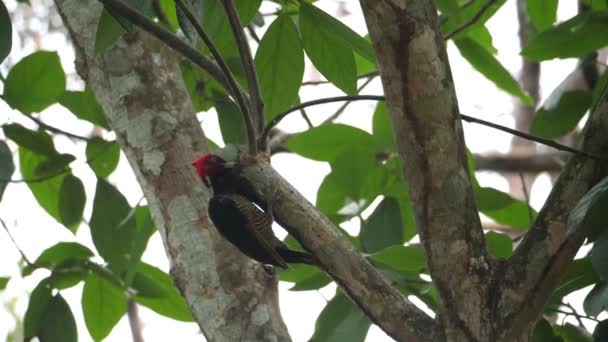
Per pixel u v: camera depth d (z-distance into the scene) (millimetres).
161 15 9039
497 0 9883
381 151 9305
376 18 5984
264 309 7281
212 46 6793
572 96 8836
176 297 9820
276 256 7648
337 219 8812
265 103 8281
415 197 6328
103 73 8289
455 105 6164
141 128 8039
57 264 9453
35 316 9297
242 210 7598
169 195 7801
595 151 6652
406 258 7887
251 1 7879
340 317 8336
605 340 6684
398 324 6500
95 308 9617
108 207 9406
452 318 6344
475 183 9000
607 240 6047
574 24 9102
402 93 6078
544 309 7141
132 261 8922
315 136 9367
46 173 9508
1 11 7188
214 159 7797
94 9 8453
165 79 8242
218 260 7477
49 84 9438
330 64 8094
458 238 6301
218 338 7215
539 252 6438
